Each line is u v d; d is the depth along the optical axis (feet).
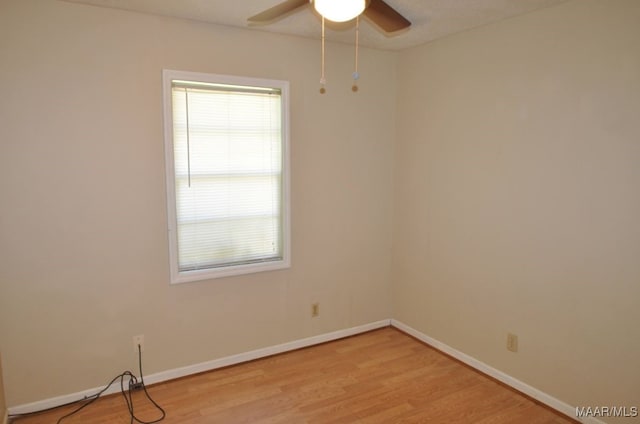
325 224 10.85
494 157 8.96
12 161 7.40
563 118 7.63
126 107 8.18
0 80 7.20
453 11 8.04
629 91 6.68
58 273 7.94
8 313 7.63
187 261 9.21
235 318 9.82
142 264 8.66
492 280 9.20
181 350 9.25
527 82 8.19
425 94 10.60
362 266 11.62
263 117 9.68
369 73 11.05
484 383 9.12
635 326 6.84
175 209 8.80
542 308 8.22
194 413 7.97
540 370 8.32
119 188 8.29
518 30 8.29
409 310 11.64
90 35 7.75
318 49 10.18
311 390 8.81
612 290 7.09
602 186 7.12
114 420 7.74
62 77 7.61
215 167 9.26
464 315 9.94
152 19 8.23
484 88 9.07
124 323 8.61
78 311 8.18
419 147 10.90
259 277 10.04
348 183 11.09
